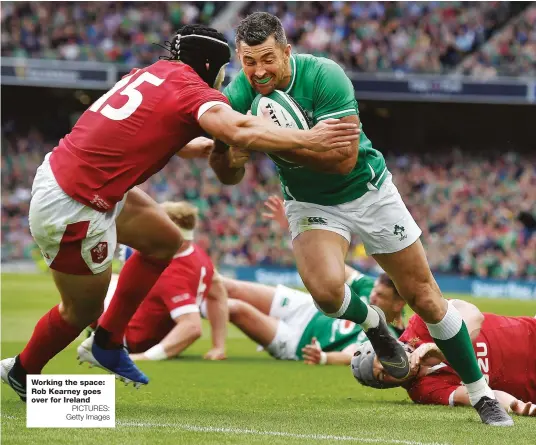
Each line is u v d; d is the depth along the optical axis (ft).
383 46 106.83
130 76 17.90
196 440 14.62
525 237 100.78
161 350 30.19
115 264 65.36
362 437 15.49
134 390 23.03
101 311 18.86
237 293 32.50
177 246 19.79
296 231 18.54
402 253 18.28
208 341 41.24
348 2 109.40
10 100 116.78
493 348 19.92
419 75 102.78
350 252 94.99
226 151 19.16
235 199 105.60
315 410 19.40
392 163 116.26
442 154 119.55
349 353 29.25
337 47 107.14
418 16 108.37
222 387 24.25
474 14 108.27
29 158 112.98
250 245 100.58
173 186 106.52
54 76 102.27
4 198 106.01
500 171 112.16
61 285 18.04
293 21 109.50
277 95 17.44
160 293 30.09
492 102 102.17
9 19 103.35
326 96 17.48
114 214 17.85
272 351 32.04
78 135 17.28
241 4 109.91
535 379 20.16
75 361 30.17
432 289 18.28
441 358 19.29
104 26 106.83
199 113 16.74
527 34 106.42
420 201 109.29
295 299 31.86
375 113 121.60
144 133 17.08
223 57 18.16
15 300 56.75
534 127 119.14
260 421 17.24
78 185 17.01
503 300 80.07
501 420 17.35
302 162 17.24
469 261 99.14
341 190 18.07
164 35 108.27
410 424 17.22
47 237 17.30
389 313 25.26
